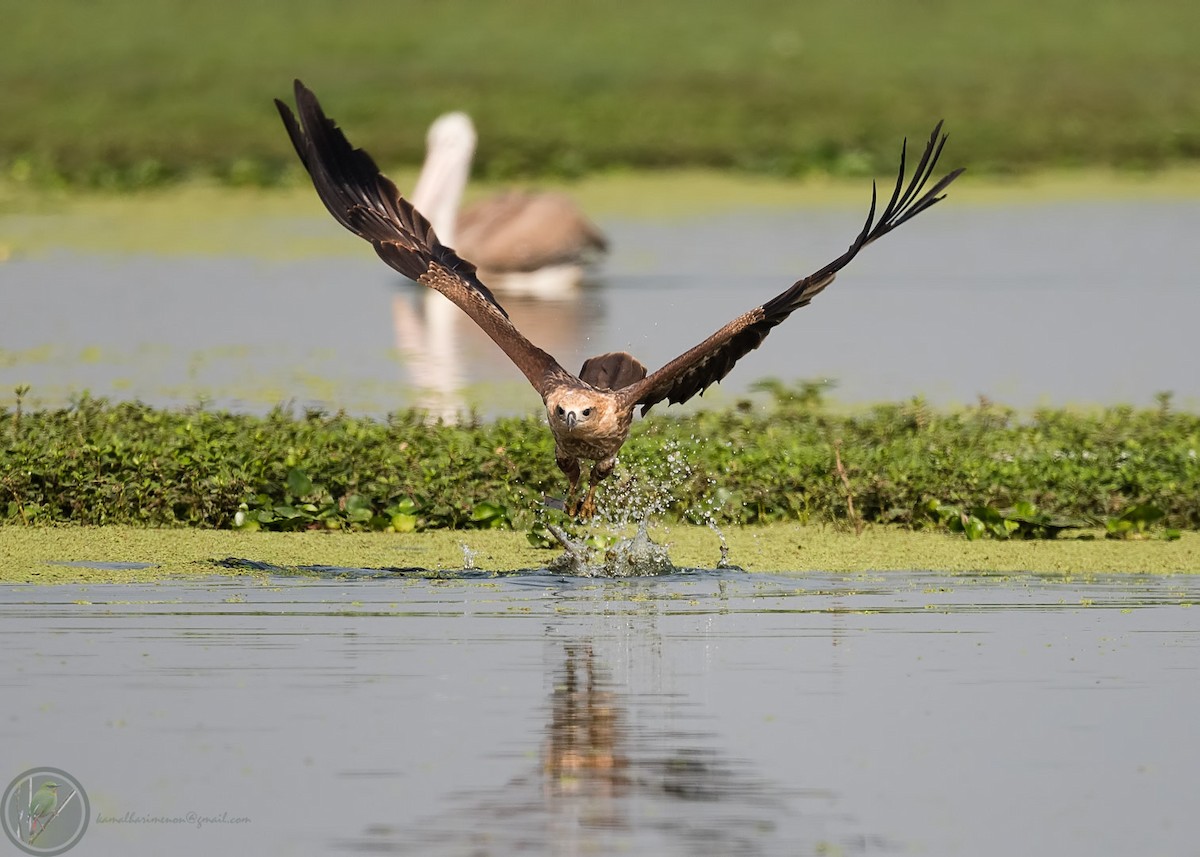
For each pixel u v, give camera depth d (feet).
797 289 36.63
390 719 29.94
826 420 57.52
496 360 72.02
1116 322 82.12
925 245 106.83
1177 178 135.03
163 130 136.15
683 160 133.80
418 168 128.06
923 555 44.29
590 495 38.70
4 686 31.63
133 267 94.94
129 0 172.35
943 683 32.30
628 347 73.05
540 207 91.50
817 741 29.04
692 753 28.37
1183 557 44.14
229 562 42.45
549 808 26.08
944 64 161.38
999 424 57.72
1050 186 131.44
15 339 73.92
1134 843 24.95
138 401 55.83
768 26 172.76
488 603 38.75
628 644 34.99
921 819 25.76
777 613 37.93
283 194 125.18
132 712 30.14
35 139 133.28
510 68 155.43
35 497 46.98
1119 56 165.27
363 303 86.12
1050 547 45.27
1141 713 30.60
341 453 49.39
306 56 157.48
